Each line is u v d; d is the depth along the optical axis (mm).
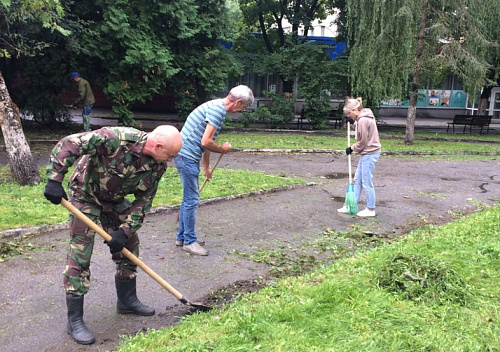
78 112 24656
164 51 15242
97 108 28672
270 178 9484
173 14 15438
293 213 7195
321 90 20797
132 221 3285
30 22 12055
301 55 20672
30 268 4668
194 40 17109
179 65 16781
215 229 6223
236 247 5551
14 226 5621
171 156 3211
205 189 8102
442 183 10234
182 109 17875
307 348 3102
